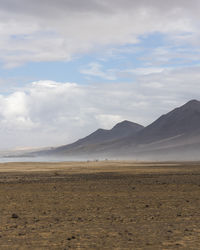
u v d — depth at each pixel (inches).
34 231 733.9
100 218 877.2
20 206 1103.0
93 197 1312.7
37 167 4333.2
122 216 903.7
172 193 1423.5
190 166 4800.7
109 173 3038.9
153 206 1072.8
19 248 599.2
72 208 1050.7
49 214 948.6
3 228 767.1
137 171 3390.7
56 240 653.3
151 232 713.6
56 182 2054.6
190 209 1008.2
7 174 2945.4
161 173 3009.4
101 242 634.8
